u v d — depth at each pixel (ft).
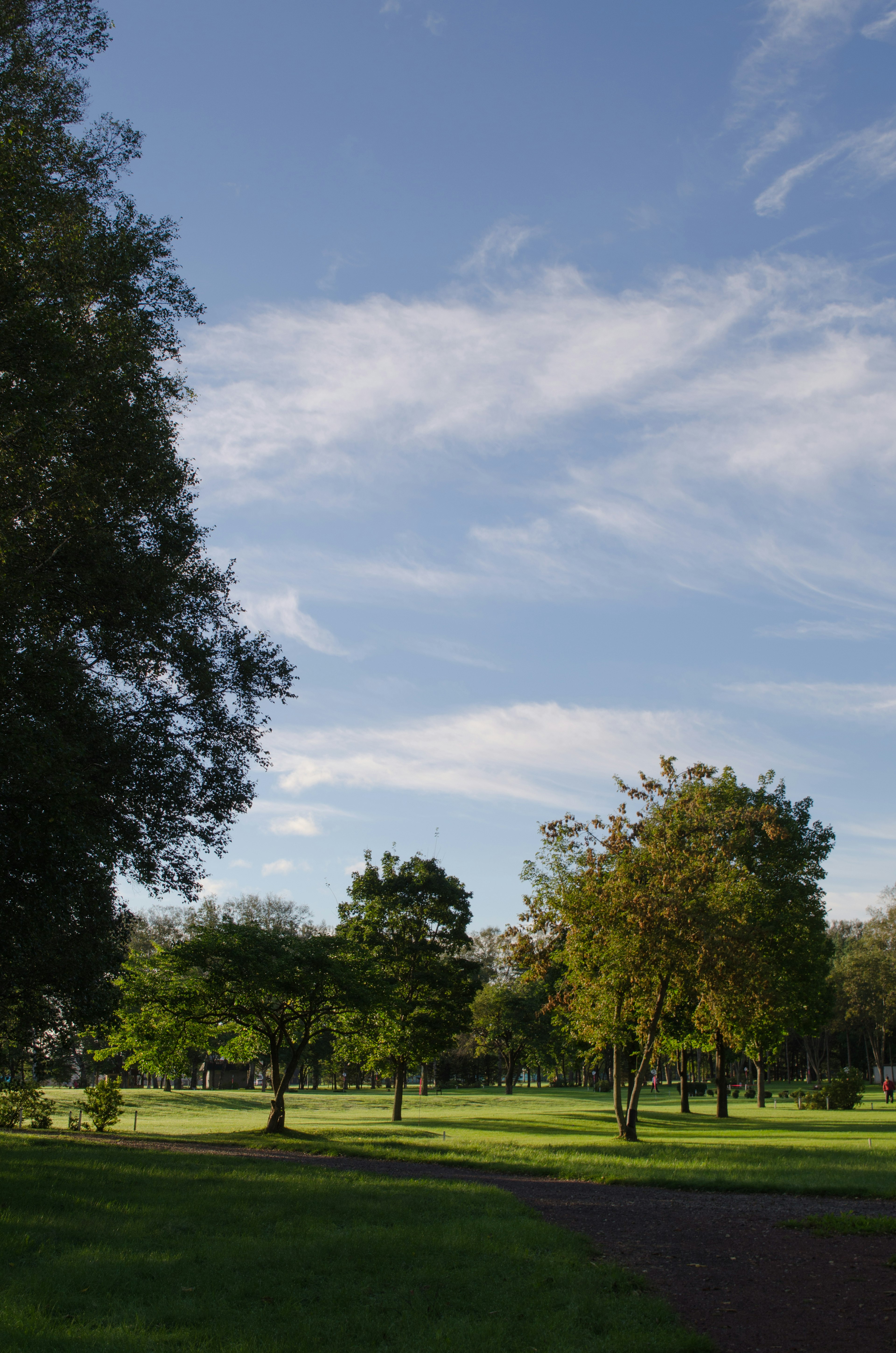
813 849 148.56
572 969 113.60
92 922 62.64
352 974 107.86
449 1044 153.99
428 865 158.10
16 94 56.03
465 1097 234.79
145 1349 23.17
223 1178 56.80
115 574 60.03
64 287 55.36
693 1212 50.01
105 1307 27.58
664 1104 218.59
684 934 102.22
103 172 62.08
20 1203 44.39
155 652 64.85
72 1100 178.09
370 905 155.12
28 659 51.11
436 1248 36.42
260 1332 25.05
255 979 102.63
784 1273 34.94
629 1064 204.33
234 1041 120.57
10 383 49.29
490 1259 34.86
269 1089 289.53
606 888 106.93
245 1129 125.80
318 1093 255.70
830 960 297.53
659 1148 90.89
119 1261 32.68
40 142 55.83
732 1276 34.42
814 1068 355.36
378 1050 150.00
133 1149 78.59
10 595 51.11
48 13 58.39
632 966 103.45
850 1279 33.94
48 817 48.52
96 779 59.88
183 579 66.85
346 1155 80.38
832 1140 102.68
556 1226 42.70
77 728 57.11
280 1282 30.86
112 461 59.72
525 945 119.03
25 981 65.67
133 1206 44.75
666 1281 33.53
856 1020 316.19
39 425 49.39
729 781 147.23
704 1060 391.45
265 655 70.90
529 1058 280.51
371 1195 50.49
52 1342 23.49
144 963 110.22
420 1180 59.57
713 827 115.55
